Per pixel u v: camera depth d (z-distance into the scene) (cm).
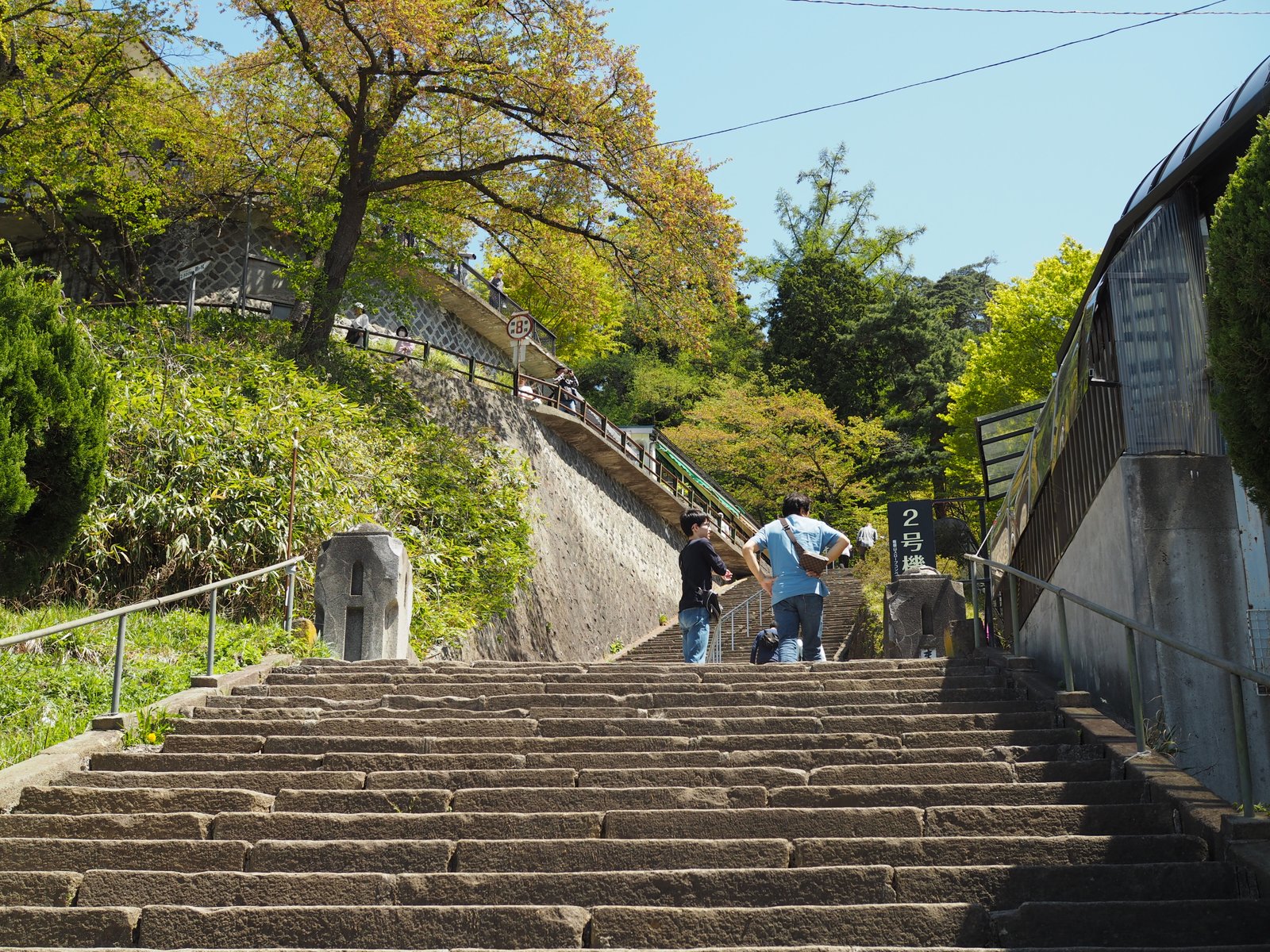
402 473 1562
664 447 3094
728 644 2208
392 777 608
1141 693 694
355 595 991
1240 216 498
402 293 2239
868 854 508
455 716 731
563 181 1981
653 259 1995
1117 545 742
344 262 2017
